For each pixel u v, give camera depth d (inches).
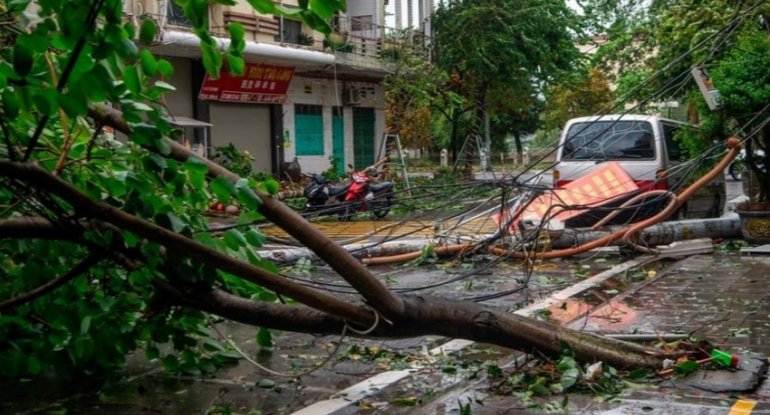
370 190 764.0
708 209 638.5
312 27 171.9
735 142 428.8
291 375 227.3
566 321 313.7
